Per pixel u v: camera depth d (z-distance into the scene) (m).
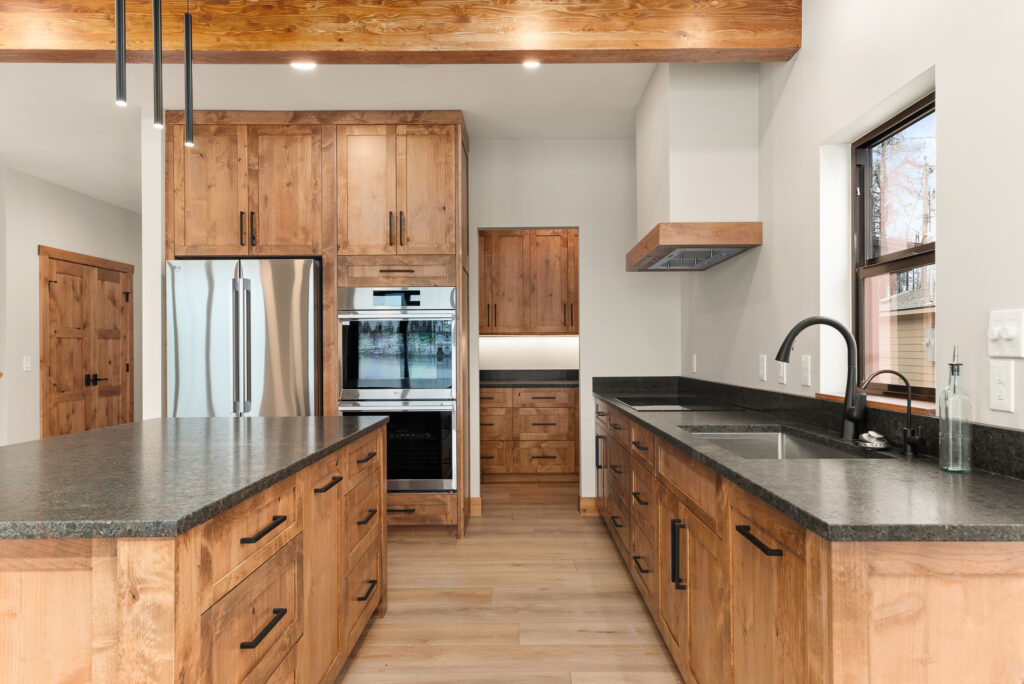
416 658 2.30
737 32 2.46
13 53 2.48
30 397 5.01
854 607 1.02
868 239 2.28
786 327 2.62
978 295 1.51
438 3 2.48
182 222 3.75
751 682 1.42
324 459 1.86
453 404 3.78
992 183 1.46
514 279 5.74
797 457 2.25
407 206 3.78
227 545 1.25
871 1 1.97
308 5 2.47
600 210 4.34
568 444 5.45
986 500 1.18
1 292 4.75
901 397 2.05
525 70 3.21
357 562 2.23
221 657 1.22
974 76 1.51
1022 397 1.36
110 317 6.05
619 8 2.47
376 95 3.55
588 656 2.31
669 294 4.35
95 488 1.29
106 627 1.06
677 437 2.02
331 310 3.77
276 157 3.76
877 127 2.12
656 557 2.37
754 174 2.94
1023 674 1.03
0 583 1.08
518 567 3.25
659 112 3.13
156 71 1.70
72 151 4.42
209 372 3.65
